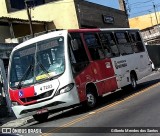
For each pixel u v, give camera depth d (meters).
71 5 37.44
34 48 14.52
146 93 17.11
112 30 18.55
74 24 37.34
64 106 13.84
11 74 14.68
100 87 15.86
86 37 15.90
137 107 13.04
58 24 37.91
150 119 10.31
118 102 15.66
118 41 18.73
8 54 22.36
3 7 40.31
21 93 14.18
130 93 18.59
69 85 13.80
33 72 14.17
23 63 14.51
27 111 14.16
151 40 65.38
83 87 14.59
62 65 13.92
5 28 33.94
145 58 21.56
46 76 13.91
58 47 14.20
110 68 17.06
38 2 44.03
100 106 15.53
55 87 13.72
